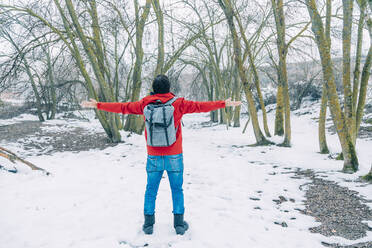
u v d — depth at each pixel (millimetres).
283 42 8523
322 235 2959
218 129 17156
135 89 13008
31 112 27703
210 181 5344
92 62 10125
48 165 6973
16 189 4625
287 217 3508
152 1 11930
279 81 10727
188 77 30375
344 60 5652
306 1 5090
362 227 3094
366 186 4434
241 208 3807
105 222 3277
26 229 3086
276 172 6000
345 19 5453
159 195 4293
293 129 15086
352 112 5816
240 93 17859
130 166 6980
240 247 2684
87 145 11211
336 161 6656
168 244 2748
